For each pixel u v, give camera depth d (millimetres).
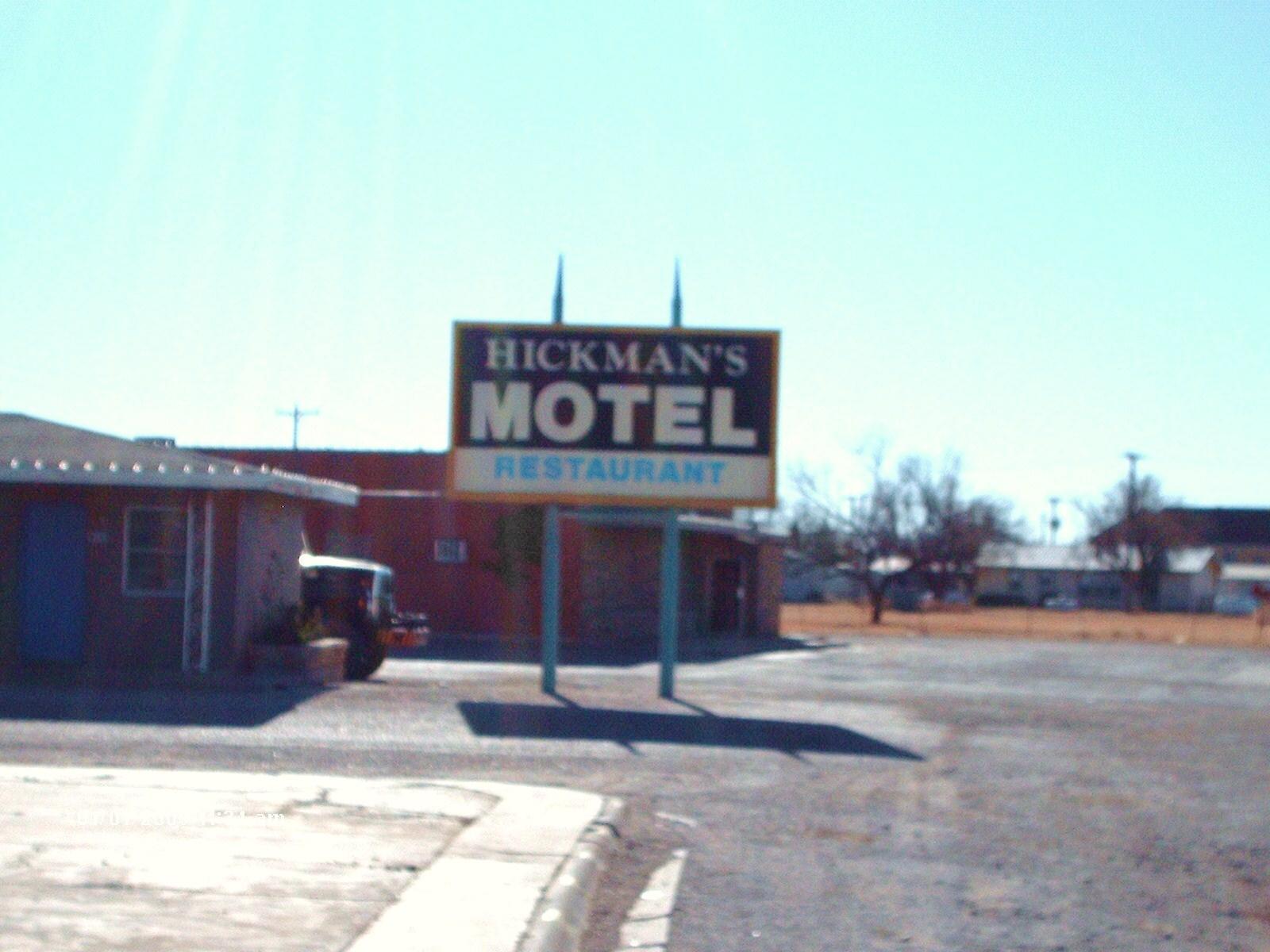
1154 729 19109
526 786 12000
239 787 11273
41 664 20203
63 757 12875
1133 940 8078
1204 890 9383
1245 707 23531
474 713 17250
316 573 23750
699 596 44094
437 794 11320
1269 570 115688
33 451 20562
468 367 21656
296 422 58062
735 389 21547
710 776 13445
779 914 8461
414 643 24469
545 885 8445
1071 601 105125
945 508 82000
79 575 20312
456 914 7742
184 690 18578
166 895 7879
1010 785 13578
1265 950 7984
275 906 7746
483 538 39938
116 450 20969
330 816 10227
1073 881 9531
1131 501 97375
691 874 9438
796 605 101125
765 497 21406
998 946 7875
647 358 21578
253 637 20531
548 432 21562
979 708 21406
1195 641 54500
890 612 85250
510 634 39594
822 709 20125
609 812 10945
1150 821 11828
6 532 20344
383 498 40406
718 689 23500
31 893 7805
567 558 39188
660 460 21484
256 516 20609
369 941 7184
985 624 69375
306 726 15445
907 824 11367
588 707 18922
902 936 8008
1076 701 23812
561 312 21703
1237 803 12938
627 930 8141
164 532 20312
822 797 12492
